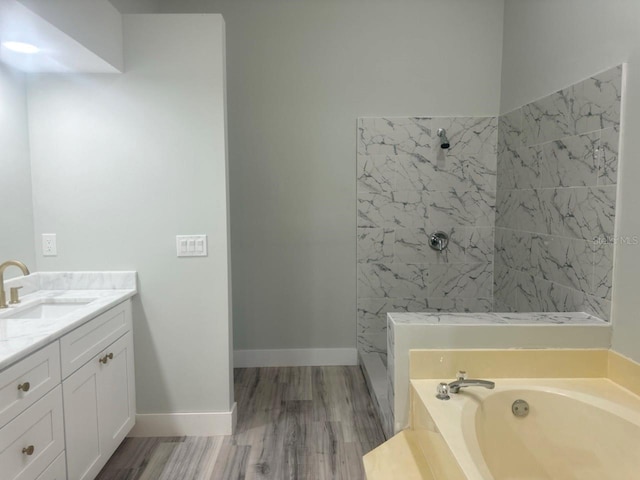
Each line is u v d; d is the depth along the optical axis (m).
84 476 1.79
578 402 1.76
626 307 1.85
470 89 3.24
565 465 1.76
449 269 3.35
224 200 2.31
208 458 2.19
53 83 2.23
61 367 1.63
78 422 1.75
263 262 3.35
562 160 2.33
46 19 1.58
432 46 3.22
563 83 2.33
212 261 2.34
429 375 1.99
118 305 2.13
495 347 1.98
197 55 2.24
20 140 2.19
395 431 2.02
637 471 1.55
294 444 2.32
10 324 1.66
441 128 3.25
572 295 2.24
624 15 1.83
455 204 3.30
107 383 2.01
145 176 2.29
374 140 3.26
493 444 1.78
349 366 3.42
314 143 3.27
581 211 2.15
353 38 3.22
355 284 3.39
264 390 2.99
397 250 3.34
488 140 3.26
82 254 2.31
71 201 2.29
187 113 2.27
